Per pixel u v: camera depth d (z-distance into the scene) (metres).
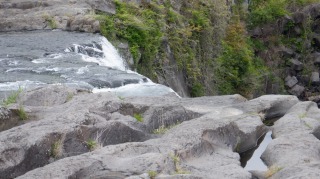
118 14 22.14
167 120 8.66
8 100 9.16
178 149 6.95
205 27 27.50
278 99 10.27
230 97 10.33
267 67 35.78
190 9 27.56
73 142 7.04
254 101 10.17
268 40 36.75
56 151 6.82
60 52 16.92
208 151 7.41
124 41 21.08
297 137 8.02
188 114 8.93
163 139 7.30
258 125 8.71
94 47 18.41
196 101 10.03
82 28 20.88
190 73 25.34
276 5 37.09
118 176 6.02
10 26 21.36
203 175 6.32
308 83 36.53
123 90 12.80
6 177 6.37
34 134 6.84
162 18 23.89
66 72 14.05
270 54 36.38
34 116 8.00
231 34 30.89
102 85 12.90
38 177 5.89
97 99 8.89
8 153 6.47
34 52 16.73
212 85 27.56
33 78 13.24
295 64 36.47
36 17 21.66
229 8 33.44
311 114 9.62
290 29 37.78
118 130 7.59
